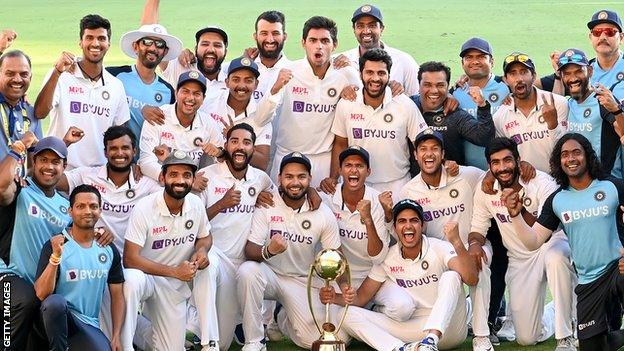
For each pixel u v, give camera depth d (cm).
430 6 3625
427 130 1233
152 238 1158
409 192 1259
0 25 3288
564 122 1287
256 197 1238
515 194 1166
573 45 2805
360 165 1227
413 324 1194
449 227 1164
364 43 1397
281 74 1284
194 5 3741
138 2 3784
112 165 1197
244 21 3297
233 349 1231
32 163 1132
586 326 1147
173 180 1142
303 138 1344
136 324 1158
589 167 1149
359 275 1262
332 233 1229
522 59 1259
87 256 1089
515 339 1251
